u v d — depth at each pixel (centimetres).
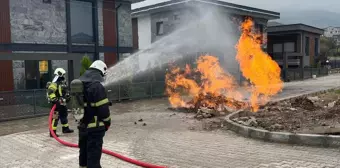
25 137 895
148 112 1339
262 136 752
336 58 6575
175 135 852
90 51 1858
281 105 1216
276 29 4025
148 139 815
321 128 736
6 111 1235
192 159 621
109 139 826
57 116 897
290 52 3991
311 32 4253
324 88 2266
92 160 471
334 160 568
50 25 1650
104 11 1917
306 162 564
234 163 582
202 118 1114
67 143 770
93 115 476
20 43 1536
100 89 468
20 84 1534
